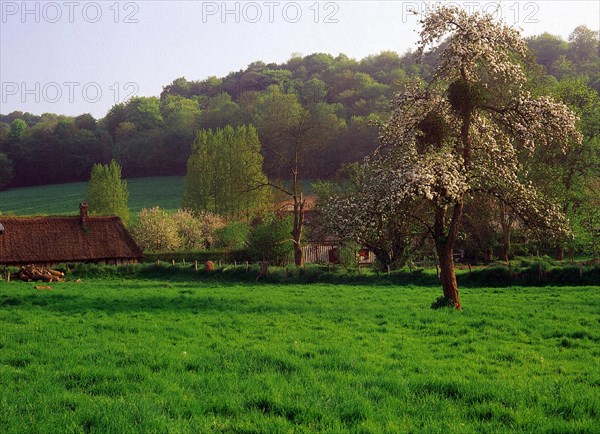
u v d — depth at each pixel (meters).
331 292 34.97
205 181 93.12
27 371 12.80
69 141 156.50
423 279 40.34
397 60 178.50
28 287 36.88
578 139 25.14
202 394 10.77
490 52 25.11
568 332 18.23
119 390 11.18
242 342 17.03
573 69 122.75
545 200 26.59
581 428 8.84
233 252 63.06
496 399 10.44
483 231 57.06
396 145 26.61
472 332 18.77
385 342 17.05
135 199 132.25
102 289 36.47
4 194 143.50
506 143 26.98
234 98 196.75
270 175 75.00
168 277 48.19
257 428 8.95
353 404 9.97
